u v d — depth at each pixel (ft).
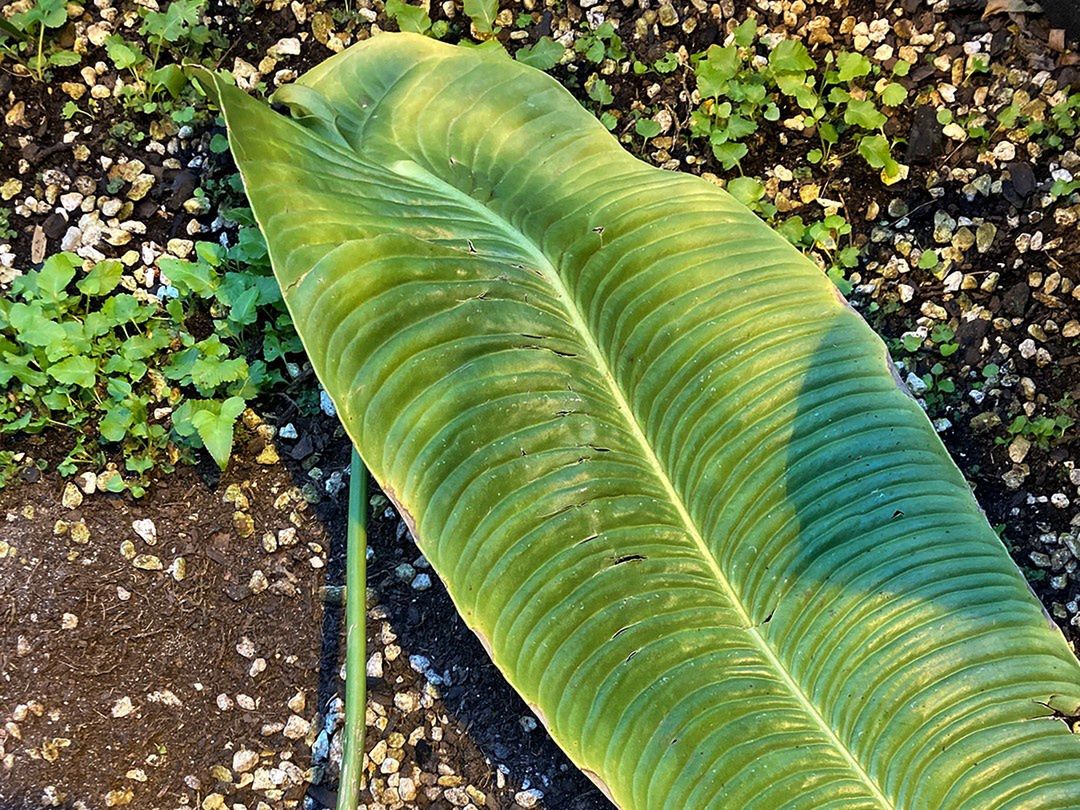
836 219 2.52
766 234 2.07
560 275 2.06
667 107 2.62
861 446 1.93
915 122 2.62
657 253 2.04
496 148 2.18
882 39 2.66
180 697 2.36
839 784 1.86
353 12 2.60
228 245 2.50
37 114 2.51
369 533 2.44
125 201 2.50
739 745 1.88
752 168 2.60
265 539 2.42
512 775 2.39
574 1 2.65
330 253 1.87
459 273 1.96
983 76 2.64
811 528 1.92
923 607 1.86
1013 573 1.88
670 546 1.96
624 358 2.02
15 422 2.37
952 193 2.59
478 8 2.57
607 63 2.63
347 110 2.23
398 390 1.89
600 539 1.93
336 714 2.38
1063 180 2.57
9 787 2.28
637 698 1.90
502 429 1.92
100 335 2.40
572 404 1.97
